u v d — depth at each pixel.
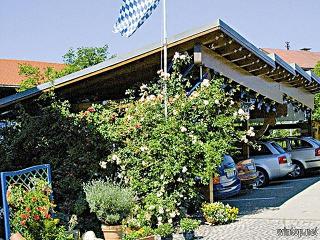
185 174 11.66
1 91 21.11
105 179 12.38
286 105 22.62
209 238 10.42
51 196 9.62
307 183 20.42
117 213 10.09
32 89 14.92
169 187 11.64
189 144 11.70
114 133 12.43
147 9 12.30
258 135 22.30
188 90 13.44
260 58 14.93
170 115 12.12
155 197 11.41
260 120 24.83
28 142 13.36
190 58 13.01
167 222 11.21
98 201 10.02
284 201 15.36
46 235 8.58
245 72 16.59
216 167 12.09
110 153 12.48
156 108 12.27
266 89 19.02
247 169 18.33
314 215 12.65
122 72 14.09
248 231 11.00
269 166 20.39
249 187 18.73
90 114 13.08
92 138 12.62
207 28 12.17
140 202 11.62
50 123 13.37
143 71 14.40
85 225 11.14
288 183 20.91
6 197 8.72
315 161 23.17
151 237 9.54
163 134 11.74
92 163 12.49
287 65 17.80
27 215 8.48
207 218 11.93
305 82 22.09
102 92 16.34
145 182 11.77
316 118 33.25
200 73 13.11
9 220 8.70
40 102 14.92
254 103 19.59
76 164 12.57
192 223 10.34
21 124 13.92
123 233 10.05
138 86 14.99
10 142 13.79
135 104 12.78
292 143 23.75
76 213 11.26
